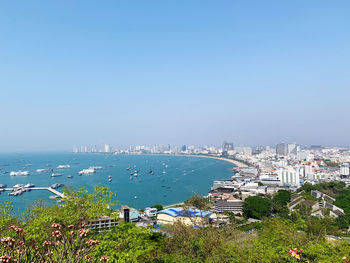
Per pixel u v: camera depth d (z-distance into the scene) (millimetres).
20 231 7441
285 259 18500
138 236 19531
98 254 14859
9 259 6441
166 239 37031
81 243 7723
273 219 34719
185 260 24875
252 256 19141
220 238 30094
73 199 17312
